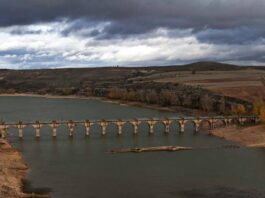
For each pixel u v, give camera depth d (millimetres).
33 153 193125
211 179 148625
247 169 161750
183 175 153750
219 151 195000
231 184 142375
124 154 189875
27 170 161000
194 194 132375
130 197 130000
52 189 137500
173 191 135250
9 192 129250
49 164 171250
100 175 154375
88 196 130875
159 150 197125
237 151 194875
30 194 129875
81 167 166125
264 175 153250
